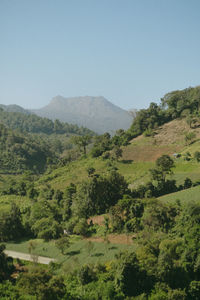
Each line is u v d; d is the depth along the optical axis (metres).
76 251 63.41
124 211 73.94
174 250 49.62
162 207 65.25
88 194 85.06
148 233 60.66
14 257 65.12
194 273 45.62
